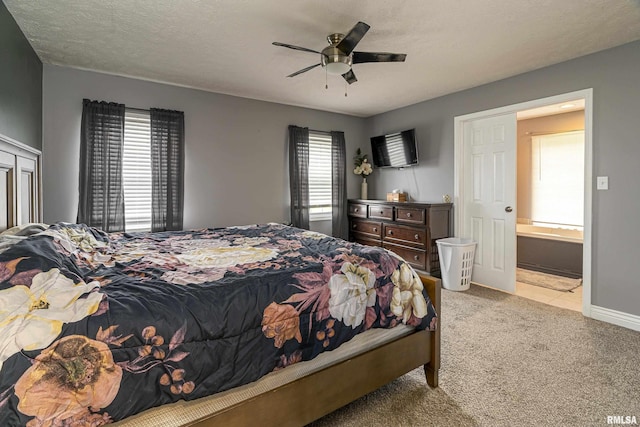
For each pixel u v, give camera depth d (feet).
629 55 8.81
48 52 9.47
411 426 5.26
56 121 10.46
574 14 7.43
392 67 10.57
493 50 9.31
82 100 10.77
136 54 9.59
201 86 12.48
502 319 9.55
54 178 10.48
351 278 5.33
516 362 7.14
